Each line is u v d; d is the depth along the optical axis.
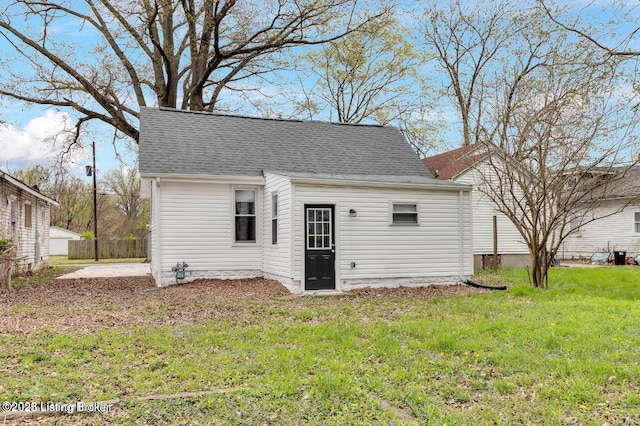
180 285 13.72
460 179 20.00
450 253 14.20
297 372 5.54
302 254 12.59
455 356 6.32
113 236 51.62
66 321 8.70
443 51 26.42
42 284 15.55
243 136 16.52
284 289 12.66
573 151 13.80
